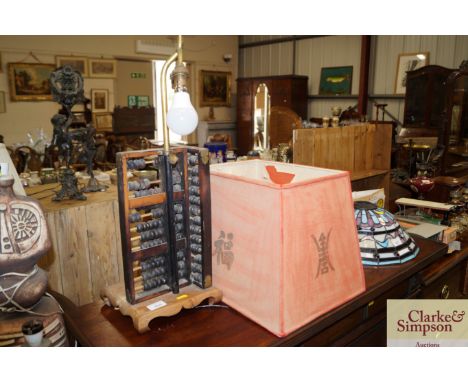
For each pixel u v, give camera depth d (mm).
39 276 1103
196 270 1147
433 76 5480
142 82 7898
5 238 1047
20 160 3379
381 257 1351
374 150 3270
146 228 1045
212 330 1040
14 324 1029
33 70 6555
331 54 7660
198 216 1110
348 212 1129
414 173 4383
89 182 2010
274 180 1253
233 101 9266
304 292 1021
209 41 8672
